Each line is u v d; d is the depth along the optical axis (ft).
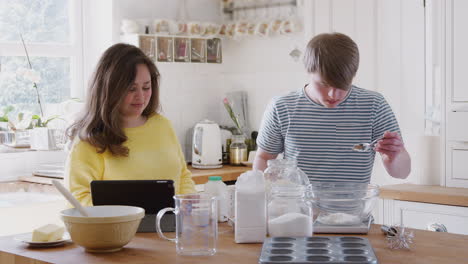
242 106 15.17
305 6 13.89
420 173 11.51
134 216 5.75
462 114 10.91
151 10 14.46
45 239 6.00
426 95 12.42
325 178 8.01
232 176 13.24
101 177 7.50
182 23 14.55
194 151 13.88
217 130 13.91
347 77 7.07
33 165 12.93
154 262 5.33
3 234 10.22
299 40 14.16
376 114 7.82
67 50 13.89
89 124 7.38
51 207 10.87
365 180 7.98
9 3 13.12
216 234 5.67
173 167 8.15
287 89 14.43
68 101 13.05
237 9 15.29
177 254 5.60
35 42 13.51
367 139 7.89
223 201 7.11
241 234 6.01
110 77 7.32
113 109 7.33
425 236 6.25
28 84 13.39
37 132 12.70
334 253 5.21
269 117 8.30
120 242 5.70
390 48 12.76
